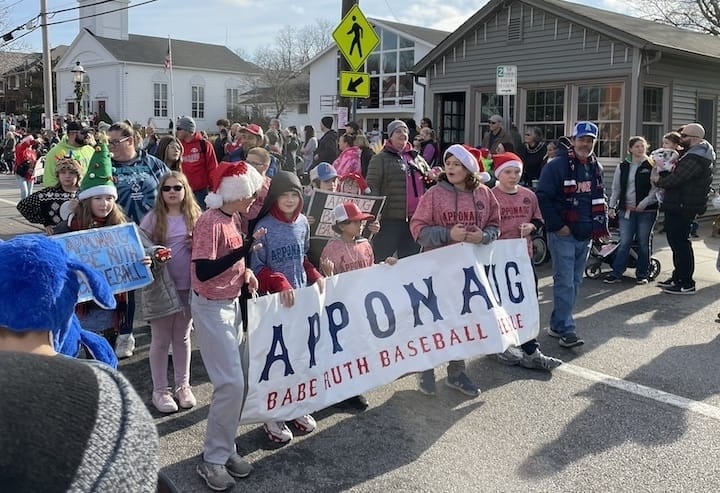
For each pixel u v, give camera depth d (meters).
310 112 38.84
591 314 7.06
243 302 4.01
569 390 4.96
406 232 6.87
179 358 4.64
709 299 7.69
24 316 1.55
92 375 0.79
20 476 0.66
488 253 4.87
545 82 13.25
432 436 4.20
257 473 3.73
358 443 4.11
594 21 12.18
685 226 7.84
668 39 13.15
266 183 5.41
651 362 5.57
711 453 3.99
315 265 4.70
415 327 4.44
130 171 5.80
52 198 5.43
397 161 6.75
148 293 4.38
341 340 4.13
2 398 0.70
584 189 5.73
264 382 3.78
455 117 15.72
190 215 4.59
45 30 27.14
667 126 13.12
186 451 3.99
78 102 30.20
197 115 50.19
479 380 5.17
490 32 14.03
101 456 0.70
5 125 37.47
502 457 3.94
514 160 5.34
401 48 32.22
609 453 3.98
